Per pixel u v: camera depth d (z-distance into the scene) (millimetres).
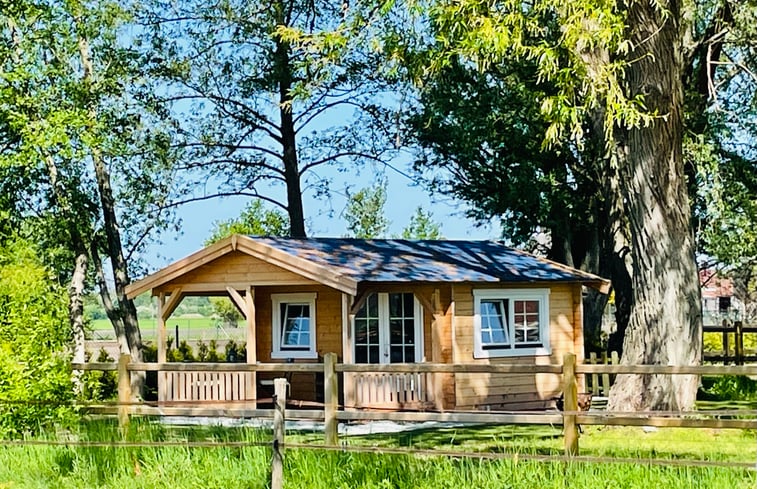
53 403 14039
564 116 14734
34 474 12734
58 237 29109
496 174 32594
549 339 23688
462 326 22219
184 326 71000
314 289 23188
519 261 24953
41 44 26422
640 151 17453
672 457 13445
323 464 11961
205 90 32781
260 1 31953
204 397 22328
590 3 14000
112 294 33125
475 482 11156
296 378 23391
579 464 11305
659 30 15789
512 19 14633
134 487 11914
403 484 11359
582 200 32156
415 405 21812
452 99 31500
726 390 25125
